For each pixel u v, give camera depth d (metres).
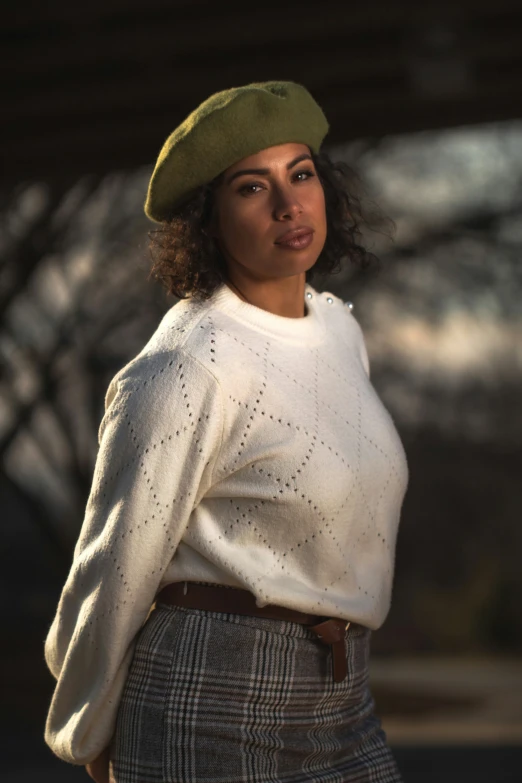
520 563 23.06
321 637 1.96
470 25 5.51
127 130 6.50
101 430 1.97
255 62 5.77
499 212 11.99
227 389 1.89
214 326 1.95
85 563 1.96
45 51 5.55
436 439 17.03
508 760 7.95
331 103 6.17
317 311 2.15
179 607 1.97
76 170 7.23
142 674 1.96
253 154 1.96
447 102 6.20
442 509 21.36
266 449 1.90
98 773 2.12
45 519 13.52
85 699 2.03
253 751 1.90
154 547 1.91
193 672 1.90
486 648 22.92
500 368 15.90
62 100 6.10
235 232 1.99
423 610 23.66
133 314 12.68
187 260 2.01
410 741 9.60
